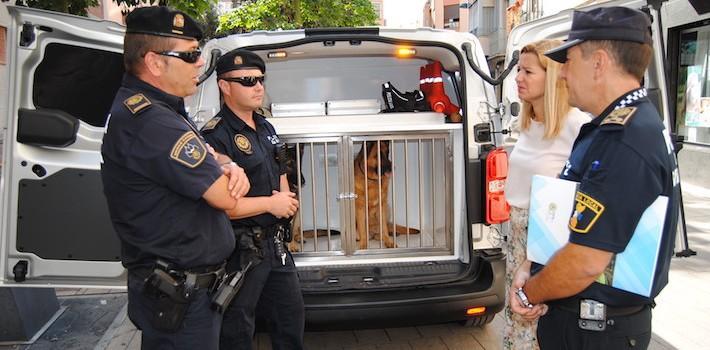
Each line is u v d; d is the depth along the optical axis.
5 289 3.41
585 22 1.48
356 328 2.90
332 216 4.29
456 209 3.30
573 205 1.50
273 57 3.29
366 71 4.41
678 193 1.50
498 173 3.00
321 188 4.27
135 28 1.79
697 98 8.63
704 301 4.03
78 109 2.72
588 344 1.56
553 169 2.25
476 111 3.10
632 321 1.52
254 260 2.43
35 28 2.56
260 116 2.76
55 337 3.56
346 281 3.06
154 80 1.83
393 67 4.40
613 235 1.37
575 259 1.41
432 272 3.16
